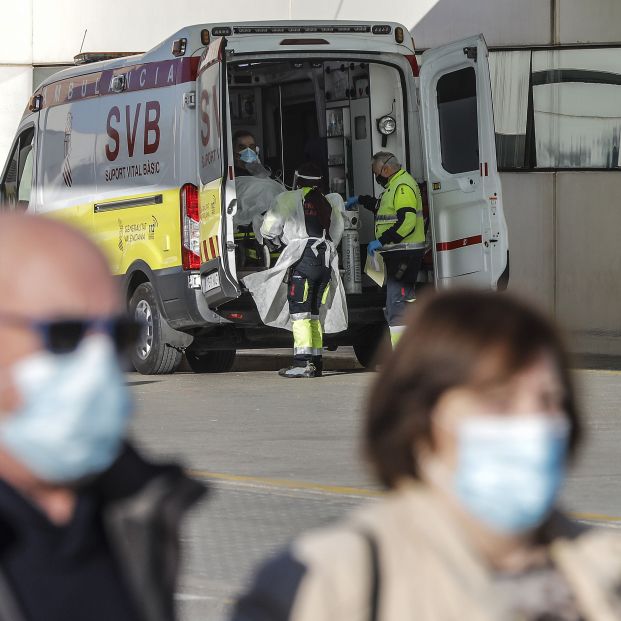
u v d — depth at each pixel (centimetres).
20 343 680
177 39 4341
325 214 4369
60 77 4953
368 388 709
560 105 5872
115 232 4612
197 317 4294
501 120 5928
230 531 2091
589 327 5869
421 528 676
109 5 6309
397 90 4597
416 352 689
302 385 4109
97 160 4691
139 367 4556
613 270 5834
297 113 4906
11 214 702
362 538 666
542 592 697
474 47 4434
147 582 703
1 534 686
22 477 695
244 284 4284
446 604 659
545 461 675
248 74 4894
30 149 5109
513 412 686
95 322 688
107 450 691
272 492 2400
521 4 5884
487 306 695
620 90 5819
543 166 5894
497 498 678
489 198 4425
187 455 2812
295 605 647
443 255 4500
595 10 5834
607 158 5841
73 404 677
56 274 684
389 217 4416
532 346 686
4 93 6400
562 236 5891
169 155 4350
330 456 2805
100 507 708
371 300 4541
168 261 4362
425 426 687
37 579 686
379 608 653
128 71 4559
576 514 2231
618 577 707
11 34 6378
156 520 707
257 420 3341
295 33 4369
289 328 4362
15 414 680
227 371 4806
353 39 4462
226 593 1753
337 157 4747
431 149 4522
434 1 5988
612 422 3281
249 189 4469
